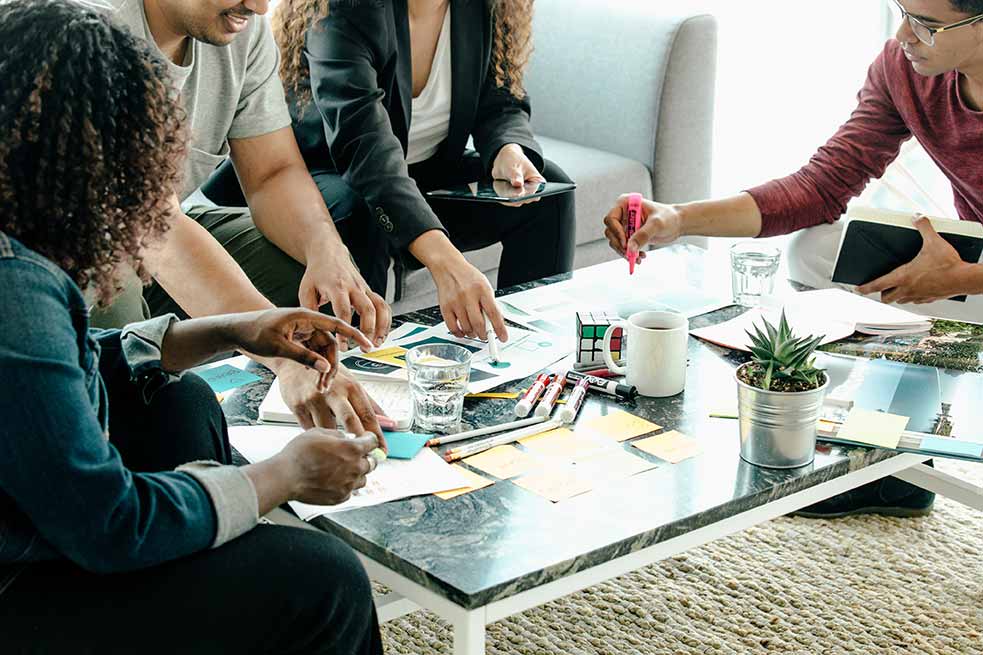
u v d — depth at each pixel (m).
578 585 1.23
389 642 1.70
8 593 1.05
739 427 1.44
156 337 1.35
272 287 2.12
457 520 1.29
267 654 1.11
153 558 1.04
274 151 2.18
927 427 1.51
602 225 3.05
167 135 1.11
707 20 3.09
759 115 4.18
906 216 2.04
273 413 1.53
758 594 1.81
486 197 2.27
